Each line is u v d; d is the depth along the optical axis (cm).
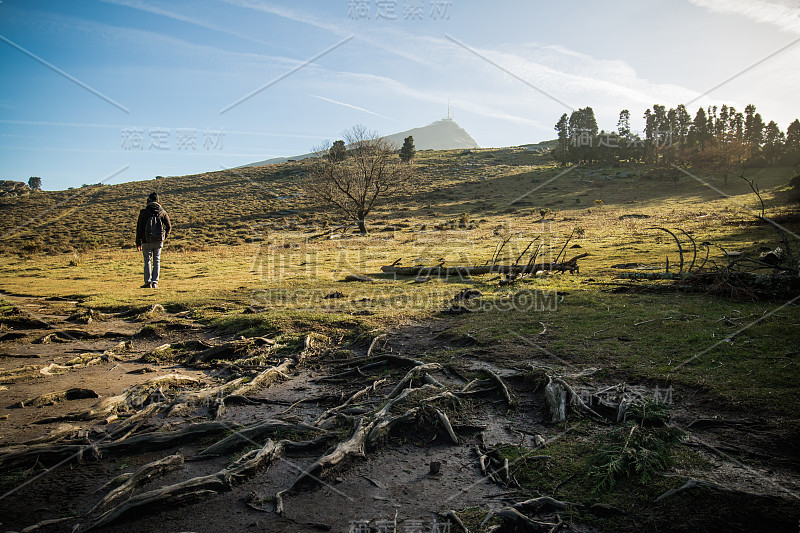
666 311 804
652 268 1412
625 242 2391
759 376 481
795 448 353
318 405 515
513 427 433
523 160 10206
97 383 596
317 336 759
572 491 325
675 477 328
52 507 329
